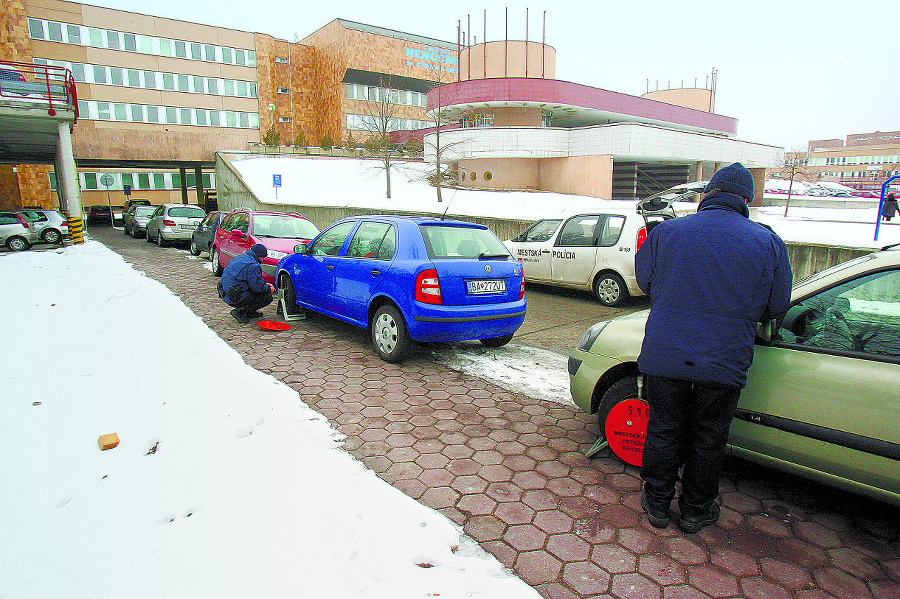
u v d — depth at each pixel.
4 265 12.45
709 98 48.00
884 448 2.46
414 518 2.76
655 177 37.84
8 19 40.03
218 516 2.73
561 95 30.67
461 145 30.25
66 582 2.24
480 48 34.16
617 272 8.63
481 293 5.51
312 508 2.80
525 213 22.30
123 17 45.56
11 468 3.16
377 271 5.69
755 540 2.70
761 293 2.46
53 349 5.55
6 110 16.36
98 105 44.88
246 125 53.09
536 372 5.37
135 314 7.12
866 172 115.31
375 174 35.31
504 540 2.67
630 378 3.38
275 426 3.78
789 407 2.75
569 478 3.30
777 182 57.19
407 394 4.70
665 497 2.78
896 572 2.46
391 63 58.88
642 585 2.36
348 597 2.17
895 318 2.59
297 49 59.03
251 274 7.12
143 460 3.29
